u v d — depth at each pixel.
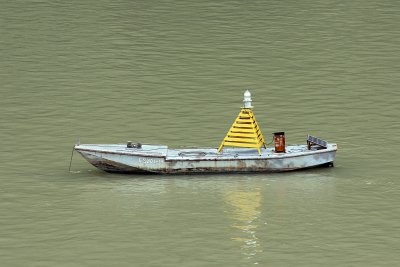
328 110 158.62
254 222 112.62
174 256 103.81
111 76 180.88
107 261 102.75
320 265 101.50
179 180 126.44
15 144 142.38
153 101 164.88
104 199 120.00
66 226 111.88
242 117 128.50
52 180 127.00
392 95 166.88
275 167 127.88
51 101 165.12
